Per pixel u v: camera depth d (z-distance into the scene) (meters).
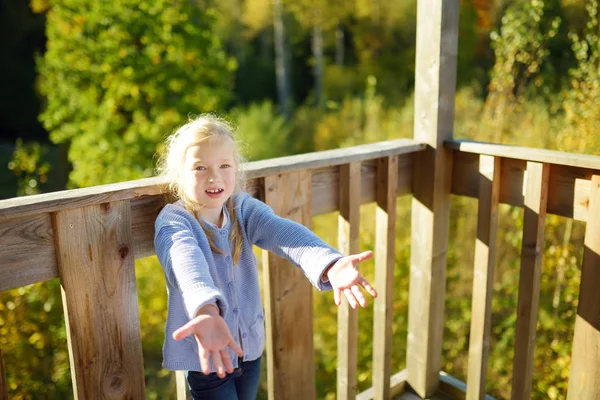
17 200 1.30
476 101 7.48
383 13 18.08
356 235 2.11
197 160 1.42
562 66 4.78
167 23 12.27
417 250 2.40
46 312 5.27
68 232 1.39
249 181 1.78
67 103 12.87
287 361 2.04
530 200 1.95
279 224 1.50
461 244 5.89
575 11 4.52
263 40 23.64
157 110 12.44
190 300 1.20
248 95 22.81
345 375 2.25
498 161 2.07
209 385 1.53
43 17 23.45
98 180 12.16
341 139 12.62
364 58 18.16
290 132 14.97
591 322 1.86
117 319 1.51
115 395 1.55
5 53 23.53
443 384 2.53
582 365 1.91
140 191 1.48
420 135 2.30
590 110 3.76
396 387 2.52
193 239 1.37
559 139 4.11
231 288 1.49
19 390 5.00
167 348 1.46
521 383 2.11
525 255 2.00
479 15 11.23
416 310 2.46
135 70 12.00
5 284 1.32
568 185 1.89
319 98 19.72
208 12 13.19
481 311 2.20
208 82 13.26
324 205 2.05
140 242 1.55
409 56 17.39
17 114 23.73
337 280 1.35
